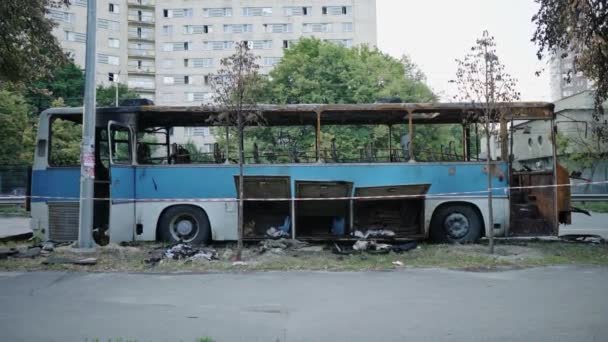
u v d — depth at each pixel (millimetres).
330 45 32031
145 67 73562
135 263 9258
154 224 11367
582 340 4969
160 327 5441
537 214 11664
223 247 11398
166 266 9062
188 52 71938
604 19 10398
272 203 11523
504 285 7598
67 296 6941
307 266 9156
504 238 12648
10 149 30875
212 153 12156
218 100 10016
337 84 30375
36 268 8898
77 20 66750
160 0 72125
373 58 32688
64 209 11477
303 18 71312
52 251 10133
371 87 30156
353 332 5254
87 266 9031
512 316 5844
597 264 9273
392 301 6617
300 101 30094
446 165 11578
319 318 5793
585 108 25688
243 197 11258
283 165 11562
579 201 24359
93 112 10562
